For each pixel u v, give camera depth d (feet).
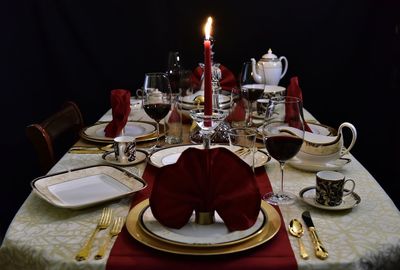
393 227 2.97
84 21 8.25
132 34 8.34
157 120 4.65
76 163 4.17
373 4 8.07
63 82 8.56
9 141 8.77
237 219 2.77
